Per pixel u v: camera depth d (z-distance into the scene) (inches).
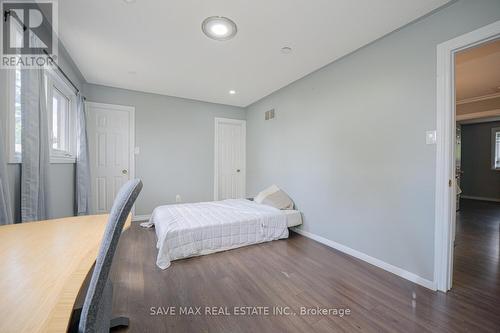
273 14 74.2
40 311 21.0
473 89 155.4
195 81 136.0
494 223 147.8
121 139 153.2
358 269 87.7
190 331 54.7
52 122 95.2
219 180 189.9
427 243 75.4
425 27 75.6
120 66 115.0
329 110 112.5
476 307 64.3
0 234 41.6
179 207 132.6
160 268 85.9
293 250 106.0
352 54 100.4
